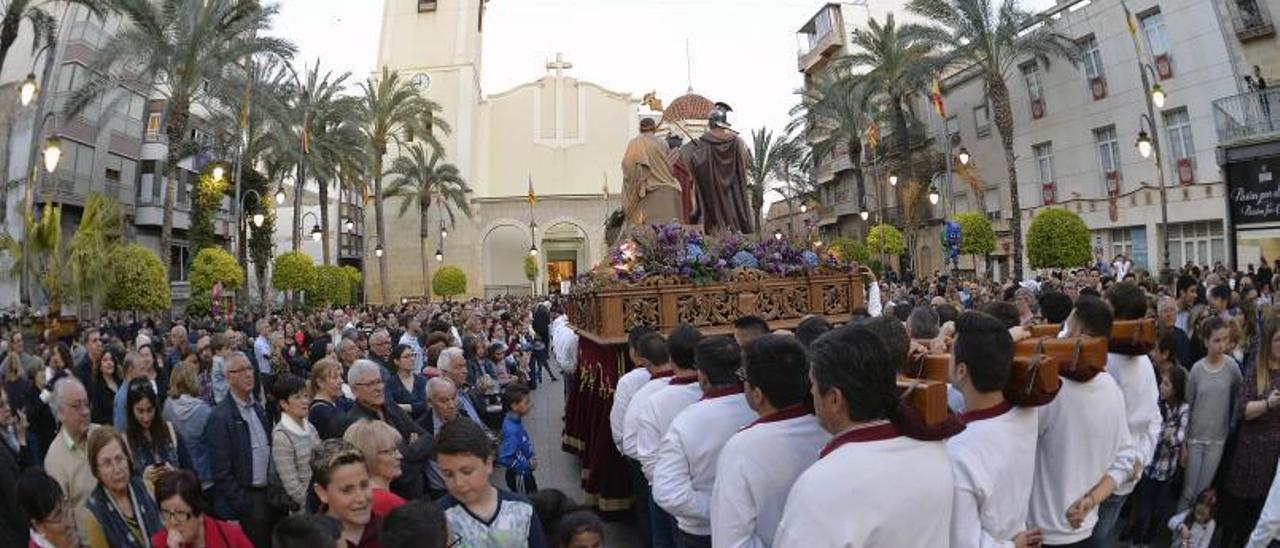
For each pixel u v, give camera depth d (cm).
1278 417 545
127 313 2584
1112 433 356
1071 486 351
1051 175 3603
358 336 1166
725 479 311
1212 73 2805
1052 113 3544
